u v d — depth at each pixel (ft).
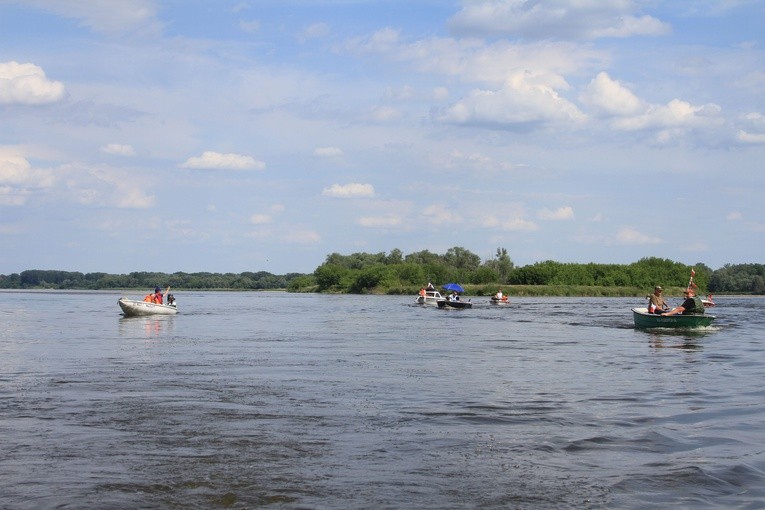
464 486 32.27
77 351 92.32
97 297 472.44
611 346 99.25
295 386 60.59
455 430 43.32
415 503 30.07
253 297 471.21
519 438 41.24
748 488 32.09
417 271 527.40
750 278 583.17
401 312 225.15
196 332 130.41
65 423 45.06
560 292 455.63
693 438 41.34
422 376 67.15
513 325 151.64
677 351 91.86
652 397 55.16
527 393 57.00
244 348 97.04
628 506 29.78
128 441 40.32
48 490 31.55
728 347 97.45
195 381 63.62
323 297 460.55
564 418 46.88
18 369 72.54
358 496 30.91
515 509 29.40
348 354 88.38
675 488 32.07
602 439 40.98
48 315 203.10
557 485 32.48
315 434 42.16
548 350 93.61
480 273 504.02
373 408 50.29
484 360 81.30
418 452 38.09
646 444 39.88
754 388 59.88
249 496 30.86
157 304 194.80
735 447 39.24
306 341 109.40
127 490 31.58
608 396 55.57
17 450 38.22
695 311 127.34
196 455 37.32
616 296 459.73
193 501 30.22
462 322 164.96
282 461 36.24
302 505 29.76
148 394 56.24
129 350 93.81
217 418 46.70
